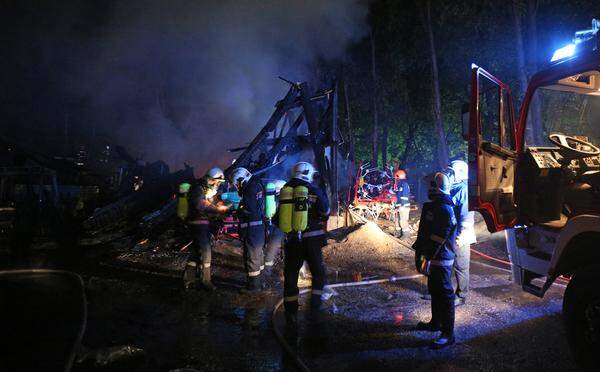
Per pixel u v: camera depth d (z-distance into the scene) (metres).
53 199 15.27
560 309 4.89
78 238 9.80
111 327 4.45
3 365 3.47
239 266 7.29
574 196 4.38
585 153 4.32
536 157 4.39
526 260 4.39
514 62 13.63
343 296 5.67
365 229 8.98
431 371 3.52
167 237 9.05
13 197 15.72
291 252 4.60
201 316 4.88
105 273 6.77
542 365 3.59
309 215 4.73
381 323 4.64
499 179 4.31
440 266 4.04
